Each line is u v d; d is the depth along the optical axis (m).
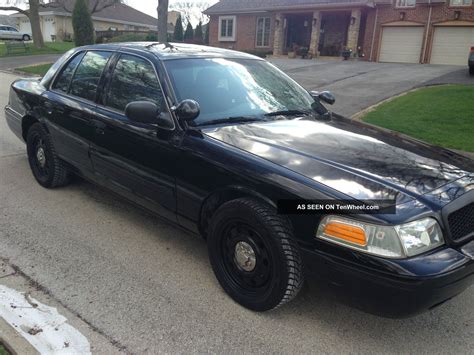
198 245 3.87
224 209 2.96
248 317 2.91
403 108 10.39
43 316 2.81
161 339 2.66
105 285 3.20
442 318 3.01
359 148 3.11
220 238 3.06
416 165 2.93
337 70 19.88
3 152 6.50
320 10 27.25
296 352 2.61
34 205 4.59
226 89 3.71
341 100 11.93
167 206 3.44
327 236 2.51
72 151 4.42
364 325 2.89
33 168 5.17
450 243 2.52
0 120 8.88
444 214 2.51
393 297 2.36
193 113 3.22
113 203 4.72
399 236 2.36
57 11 44.94
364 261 2.39
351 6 25.75
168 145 3.31
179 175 3.26
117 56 4.09
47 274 3.31
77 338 2.62
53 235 3.95
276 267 2.72
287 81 4.35
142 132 3.52
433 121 9.06
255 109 3.66
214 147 3.06
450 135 8.04
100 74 4.19
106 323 2.78
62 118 4.46
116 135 3.77
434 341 2.77
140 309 2.94
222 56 4.09
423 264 2.34
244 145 3.04
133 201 3.86
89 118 4.08
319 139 3.22
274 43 30.00
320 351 2.63
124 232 4.06
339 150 3.04
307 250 2.59
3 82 15.77
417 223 2.41
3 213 4.36
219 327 2.79
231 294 3.05
